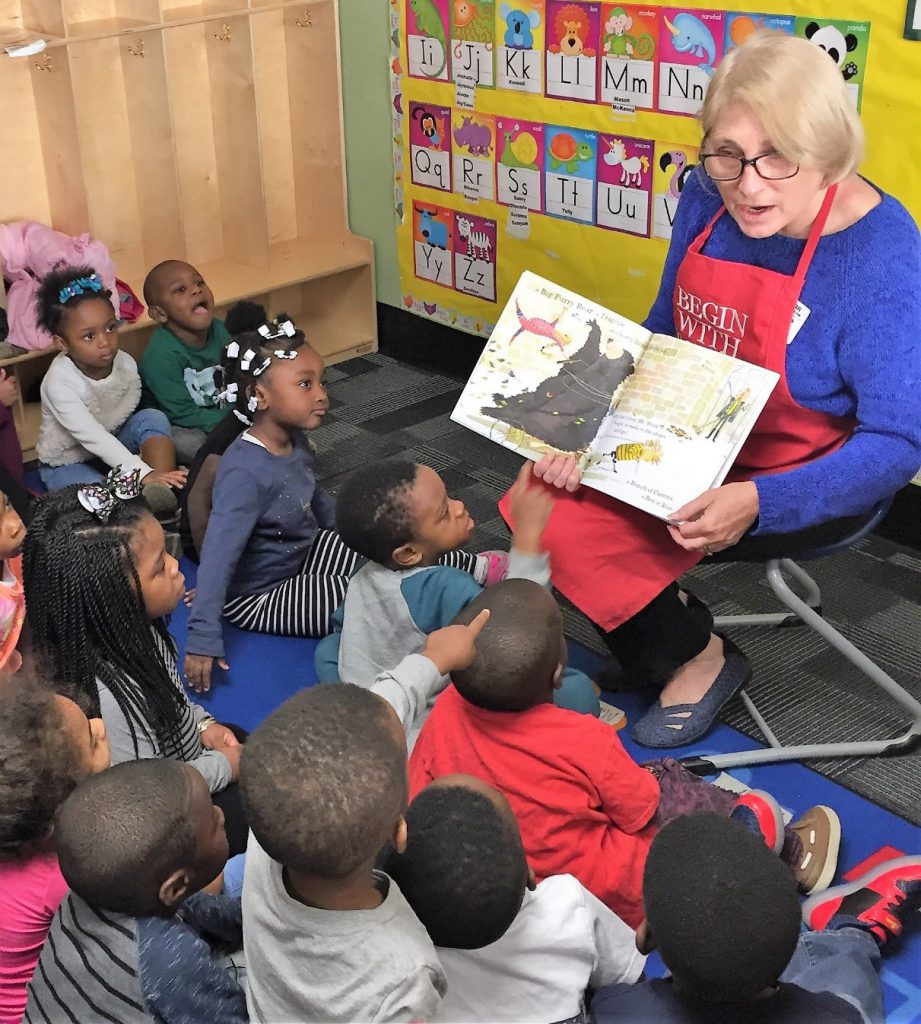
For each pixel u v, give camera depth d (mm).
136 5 3199
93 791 1186
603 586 1931
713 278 1831
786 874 1104
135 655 1692
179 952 1166
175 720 1716
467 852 1146
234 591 2428
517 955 1231
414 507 1836
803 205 1652
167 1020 1154
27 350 2990
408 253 3604
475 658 1468
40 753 1286
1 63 3135
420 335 3680
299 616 2354
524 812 1497
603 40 2812
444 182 3389
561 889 1296
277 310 3883
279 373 2266
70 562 1642
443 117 3299
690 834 1131
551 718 1521
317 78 3562
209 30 3395
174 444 3035
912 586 2506
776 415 1836
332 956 1062
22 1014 1319
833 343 1731
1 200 3277
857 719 2094
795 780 1954
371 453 3133
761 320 1778
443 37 3197
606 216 3000
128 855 1147
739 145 1607
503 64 3070
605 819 1549
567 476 1862
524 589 1562
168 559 1732
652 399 1846
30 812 1272
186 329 3066
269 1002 1123
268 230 3754
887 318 1678
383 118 3488
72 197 3273
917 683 2180
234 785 1786
